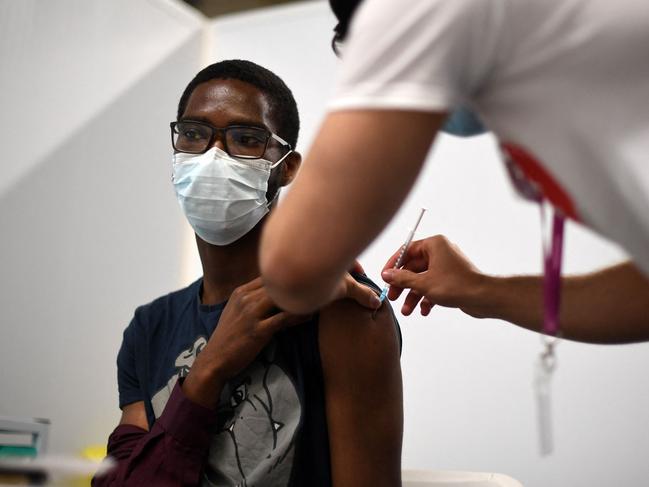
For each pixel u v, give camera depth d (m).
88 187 2.02
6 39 1.82
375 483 1.23
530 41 0.65
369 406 1.25
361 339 1.25
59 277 1.93
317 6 2.31
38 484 0.80
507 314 1.16
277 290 0.74
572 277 1.11
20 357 1.82
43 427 0.91
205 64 2.45
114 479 1.21
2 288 1.78
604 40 0.64
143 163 2.21
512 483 1.50
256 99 1.37
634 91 0.65
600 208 0.70
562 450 1.85
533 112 0.68
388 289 1.29
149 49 2.24
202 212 1.33
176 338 1.39
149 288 2.20
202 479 1.22
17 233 1.82
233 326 1.20
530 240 1.96
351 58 0.68
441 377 2.00
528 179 0.76
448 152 2.10
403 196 0.69
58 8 1.96
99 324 2.04
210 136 1.35
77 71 2.01
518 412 1.90
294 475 1.20
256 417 1.24
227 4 2.82
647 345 1.81
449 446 1.96
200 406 1.19
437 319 2.03
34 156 1.88
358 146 0.66
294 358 1.27
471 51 0.65
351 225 0.68
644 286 1.05
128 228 2.14
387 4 0.67
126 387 1.45
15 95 1.83
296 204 0.70
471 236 2.03
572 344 1.88
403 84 0.65
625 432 1.80
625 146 0.66
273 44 2.36
